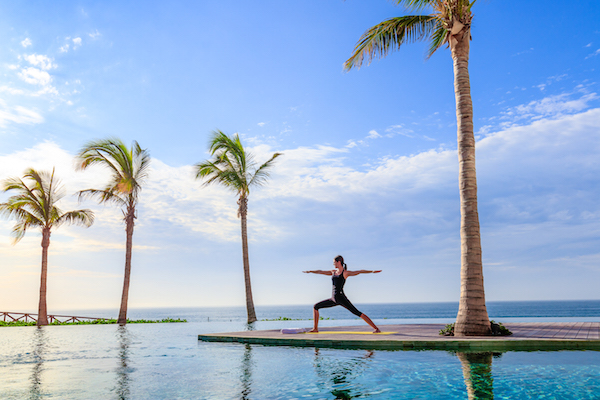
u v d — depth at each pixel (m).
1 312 21.69
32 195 21.59
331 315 118.19
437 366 5.43
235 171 21.83
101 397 3.96
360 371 5.17
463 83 10.11
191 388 4.35
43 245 21.83
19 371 5.57
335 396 3.92
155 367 5.77
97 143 21.38
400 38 11.64
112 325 18.84
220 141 21.84
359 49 11.88
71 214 22.42
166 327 16.11
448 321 17.80
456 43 10.24
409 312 123.94
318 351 7.11
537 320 15.44
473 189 9.57
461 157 9.81
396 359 6.06
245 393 4.10
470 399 3.74
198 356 6.85
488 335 8.50
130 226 21.83
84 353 7.54
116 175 22.20
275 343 8.19
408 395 3.92
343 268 9.36
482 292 8.95
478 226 9.42
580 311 90.38
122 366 5.90
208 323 19.06
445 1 10.38
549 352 6.57
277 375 5.01
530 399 3.71
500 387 4.19
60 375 5.21
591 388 4.09
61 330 14.99
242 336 8.91
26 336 12.04
